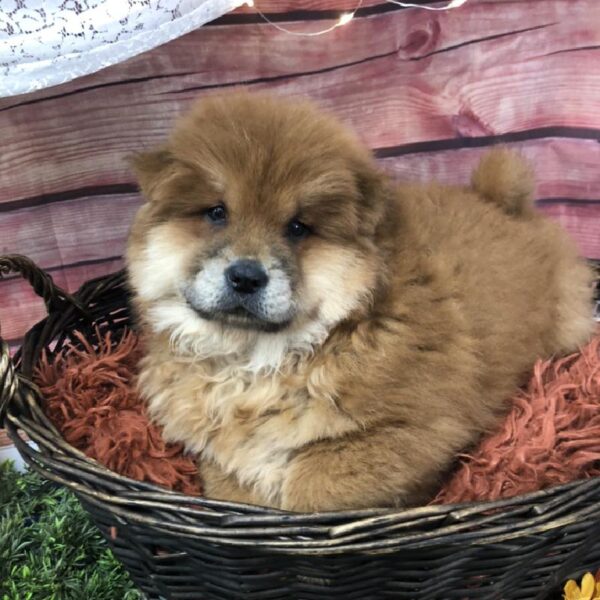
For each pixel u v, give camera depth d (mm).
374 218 435
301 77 644
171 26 475
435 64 653
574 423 466
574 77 667
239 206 422
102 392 508
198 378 468
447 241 484
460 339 445
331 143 432
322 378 434
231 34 620
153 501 367
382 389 424
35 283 522
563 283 551
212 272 421
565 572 412
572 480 407
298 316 434
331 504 419
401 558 367
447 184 620
